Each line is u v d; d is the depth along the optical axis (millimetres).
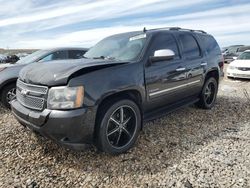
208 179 2729
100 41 4867
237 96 7105
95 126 3119
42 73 3105
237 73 10828
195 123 4621
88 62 3324
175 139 3865
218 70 5703
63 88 2838
